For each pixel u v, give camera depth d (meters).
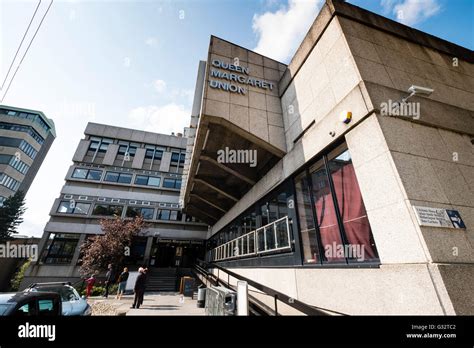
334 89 5.84
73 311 6.38
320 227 5.62
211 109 7.41
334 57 6.00
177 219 26.38
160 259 24.50
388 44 6.23
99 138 29.08
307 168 6.51
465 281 2.91
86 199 24.95
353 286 4.06
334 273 4.56
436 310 2.76
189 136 14.89
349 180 4.91
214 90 7.84
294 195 6.92
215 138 9.27
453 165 4.39
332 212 5.28
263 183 9.30
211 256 18.70
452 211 3.69
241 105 8.01
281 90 8.96
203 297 8.86
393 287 3.33
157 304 9.69
